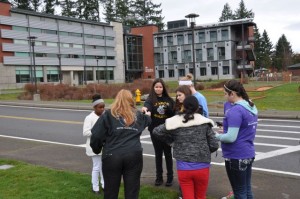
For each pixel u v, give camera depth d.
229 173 4.71
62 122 18.00
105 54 77.19
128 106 4.80
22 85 59.91
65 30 68.31
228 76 76.00
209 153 4.61
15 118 20.11
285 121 17.31
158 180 6.81
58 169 8.17
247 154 4.58
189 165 4.51
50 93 33.75
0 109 25.44
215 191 6.41
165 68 82.38
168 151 6.67
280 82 52.91
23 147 11.31
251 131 4.60
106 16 98.12
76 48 70.81
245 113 4.50
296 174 7.73
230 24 74.88
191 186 4.60
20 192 6.38
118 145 4.69
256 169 8.17
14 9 58.84
